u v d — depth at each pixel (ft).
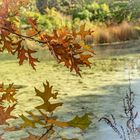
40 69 45.98
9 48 4.87
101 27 79.56
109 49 64.18
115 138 18.72
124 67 44.45
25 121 4.07
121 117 22.38
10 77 40.68
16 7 4.88
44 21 59.98
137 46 66.39
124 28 76.28
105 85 34.27
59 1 87.61
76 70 4.65
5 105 26.48
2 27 4.77
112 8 94.68
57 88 33.78
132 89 31.71
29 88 34.40
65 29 4.70
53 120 3.97
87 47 4.67
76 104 27.35
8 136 18.99
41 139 4.16
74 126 3.88
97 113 24.23
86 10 87.15
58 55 4.64
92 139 18.89
